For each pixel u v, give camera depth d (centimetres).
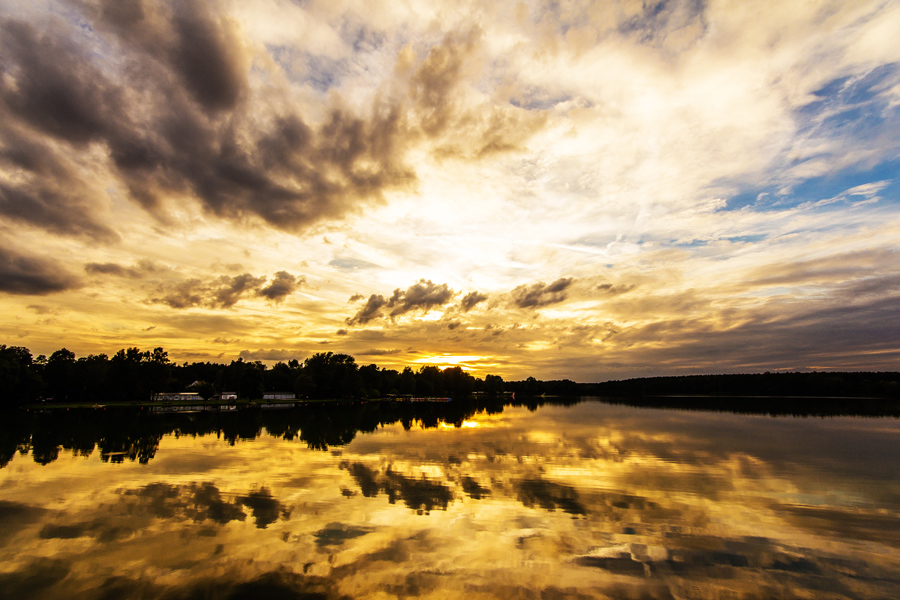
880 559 1426
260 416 7431
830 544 1543
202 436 4456
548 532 1622
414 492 2153
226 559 1367
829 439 4194
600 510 1889
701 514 1847
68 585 1204
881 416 7206
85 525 1655
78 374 11094
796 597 1195
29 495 2073
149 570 1294
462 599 1155
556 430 5138
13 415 7031
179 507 1884
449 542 1518
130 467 2755
